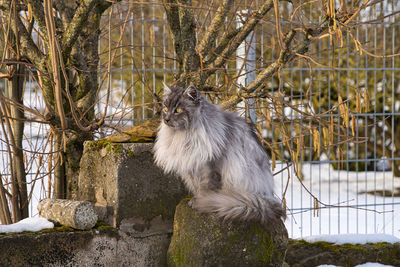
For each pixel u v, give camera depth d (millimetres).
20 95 4719
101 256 3820
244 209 3623
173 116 3670
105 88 6793
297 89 9219
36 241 3576
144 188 4004
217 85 4832
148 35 6234
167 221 4113
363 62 9344
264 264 3691
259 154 3984
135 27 6113
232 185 3760
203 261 3623
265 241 3699
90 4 3943
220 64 4652
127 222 3936
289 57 4039
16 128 4691
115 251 3881
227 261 3627
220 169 3762
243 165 3744
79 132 4539
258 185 3842
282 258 3795
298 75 9203
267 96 4391
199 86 4527
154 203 4051
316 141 4219
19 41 4348
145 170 4008
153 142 4145
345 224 6500
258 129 4371
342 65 9289
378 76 9750
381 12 6598
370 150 10820
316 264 4461
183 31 4457
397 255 4496
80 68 4391
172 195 4133
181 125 3686
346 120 4172
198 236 3660
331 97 9547
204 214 3682
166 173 4090
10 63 4090
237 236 3635
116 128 4379
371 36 8828
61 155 4508
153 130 4266
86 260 3760
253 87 4250
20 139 4715
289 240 4605
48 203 4062
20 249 3527
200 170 3764
